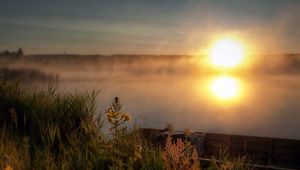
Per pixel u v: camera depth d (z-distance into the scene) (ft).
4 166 11.75
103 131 14.71
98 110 17.78
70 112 17.43
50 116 17.58
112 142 12.12
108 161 12.21
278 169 17.76
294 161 28.12
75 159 12.62
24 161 12.55
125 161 12.02
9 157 12.08
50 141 15.31
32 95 20.31
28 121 18.28
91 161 12.41
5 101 19.56
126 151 11.45
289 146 28.22
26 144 13.96
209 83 326.85
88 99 18.57
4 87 20.77
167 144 11.97
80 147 14.14
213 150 28.60
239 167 12.10
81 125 16.01
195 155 11.53
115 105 10.55
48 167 11.73
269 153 28.35
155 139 19.76
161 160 11.63
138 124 13.97
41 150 14.03
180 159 11.87
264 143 28.45
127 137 12.26
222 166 11.88
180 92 192.24
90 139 14.35
